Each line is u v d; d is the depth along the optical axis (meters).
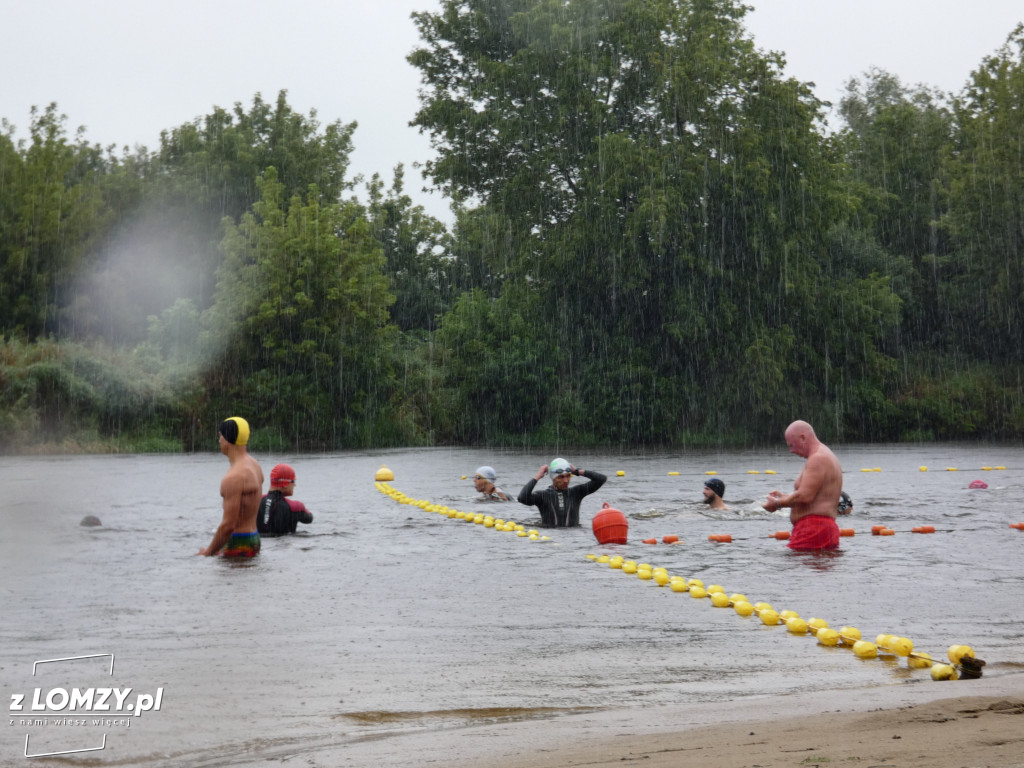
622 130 44.28
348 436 44.41
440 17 48.78
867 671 6.01
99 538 12.09
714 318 42.78
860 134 73.56
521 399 46.16
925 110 67.38
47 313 50.09
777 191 42.84
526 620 7.45
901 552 11.12
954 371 49.97
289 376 43.75
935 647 6.55
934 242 54.91
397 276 66.50
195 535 12.35
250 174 58.91
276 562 10.27
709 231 42.91
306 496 18.27
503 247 46.69
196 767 4.30
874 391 45.62
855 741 4.21
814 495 11.50
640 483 20.97
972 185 48.50
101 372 39.16
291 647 6.50
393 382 45.97
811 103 46.28
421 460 31.05
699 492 18.64
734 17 47.06
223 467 26.77
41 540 11.88
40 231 50.47
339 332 45.03
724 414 44.50
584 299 45.09
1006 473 23.66
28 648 6.44
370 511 15.54
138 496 17.72
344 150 64.88
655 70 43.59
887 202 56.44
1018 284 47.94
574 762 4.11
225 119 63.66
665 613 7.77
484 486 17.19
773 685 5.66
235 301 43.69
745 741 4.33
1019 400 46.59
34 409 36.59
